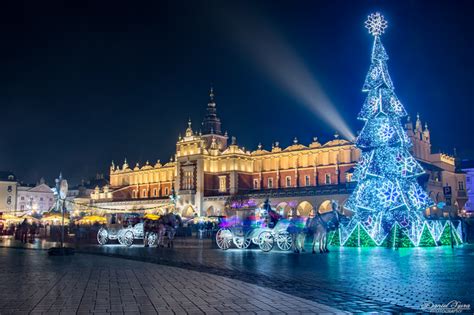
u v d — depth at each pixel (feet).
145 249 118.42
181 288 48.57
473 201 379.96
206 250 112.88
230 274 61.31
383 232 119.65
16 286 50.49
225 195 370.73
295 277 57.62
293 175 373.61
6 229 241.35
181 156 399.24
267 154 389.80
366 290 46.85
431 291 46.06
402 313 35.88
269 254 97.76
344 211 269.03
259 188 390.63
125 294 44.83
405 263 74.84
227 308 37.76
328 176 354.33
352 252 101.65
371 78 128.16
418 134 315.58
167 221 130.62
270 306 38.52
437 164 323.98
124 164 499.51
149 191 464.24
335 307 38.06
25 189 512.22
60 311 36.91
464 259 81.97
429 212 238.68
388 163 122.21
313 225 100.83
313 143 366.63
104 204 445.37
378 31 130.11
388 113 125.70
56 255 95.50
